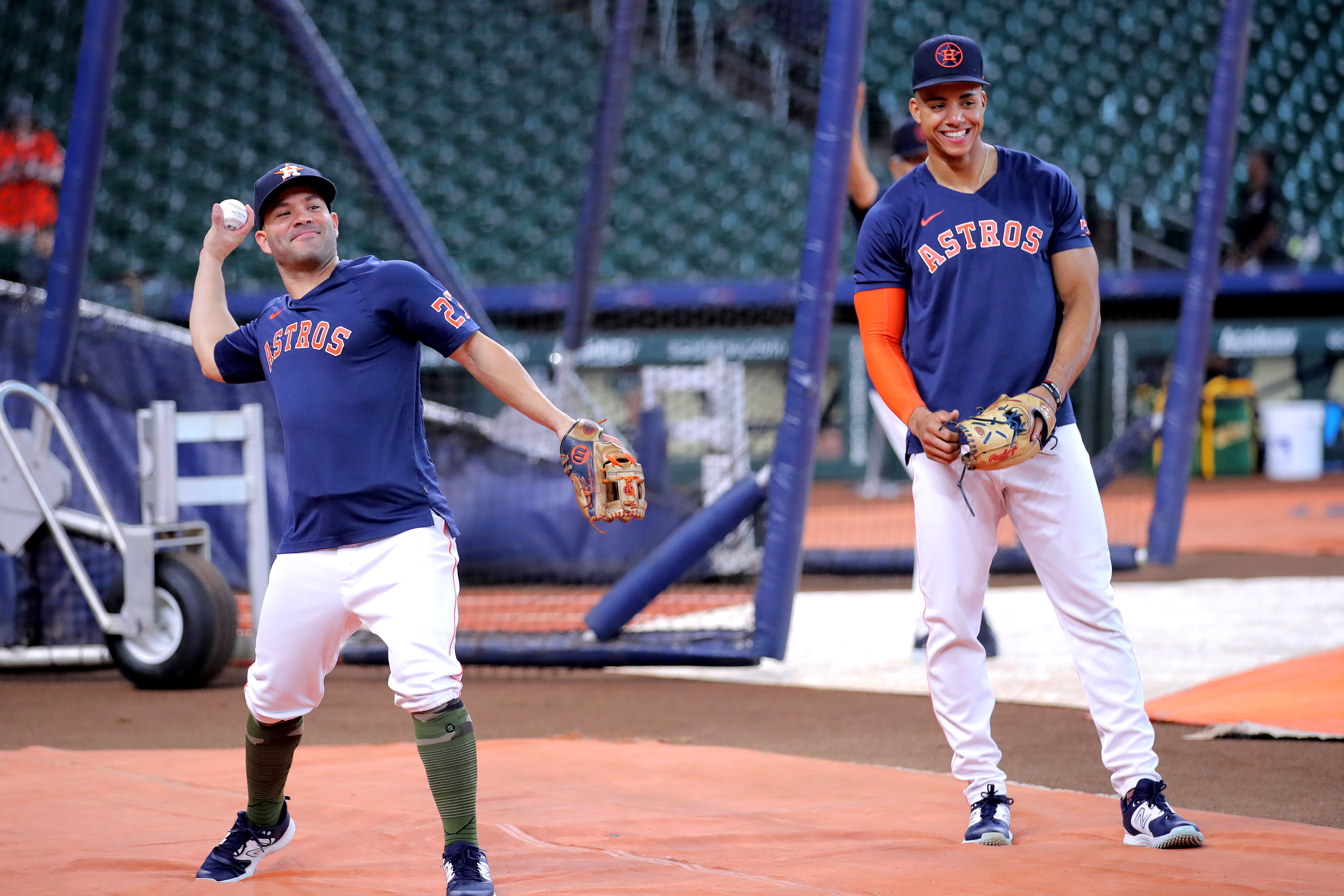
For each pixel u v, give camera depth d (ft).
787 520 65.67
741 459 99.35
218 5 184.55
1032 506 35.99
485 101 202.59
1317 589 89.81
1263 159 196.24
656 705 59.21
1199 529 131.54
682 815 38.73
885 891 30.78
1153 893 29.94
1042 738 49.39
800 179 207.51
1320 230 229.86
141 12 182.29
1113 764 35.47
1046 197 36.68
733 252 204.74
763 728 53.47
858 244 37.96
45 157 136.67
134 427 81.25
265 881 32.81
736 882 31.73
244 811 34.17
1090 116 228.43
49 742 52.34
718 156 208.54
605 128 97.96
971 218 36.24
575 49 204.13
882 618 84.74
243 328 34.99
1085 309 36.52
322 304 32.83
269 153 188.96
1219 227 100.27
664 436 101.60
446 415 99.50
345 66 196.24
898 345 37.52
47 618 72.18
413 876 32.81
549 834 36.60
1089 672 35.94
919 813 38.88
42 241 117.08
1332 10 238.89
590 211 101.04
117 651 64.75
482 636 69.26
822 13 115.03
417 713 31.55
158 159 183.52
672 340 179.63
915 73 36.06
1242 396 194.80
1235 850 33.60
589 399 110.52
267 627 32.81
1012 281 35.99
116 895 31.45
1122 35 235.40
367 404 32.24
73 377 78.43
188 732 54.24
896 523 142.41
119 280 148.46
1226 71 98.07
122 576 64.39
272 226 33.22
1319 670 57.82
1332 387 197.67
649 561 67.51
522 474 97.71
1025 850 34.32
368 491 31.91
